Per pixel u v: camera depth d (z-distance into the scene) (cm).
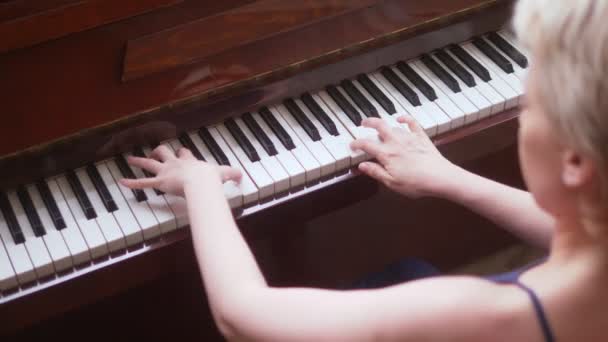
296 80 154
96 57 140
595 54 84
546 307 97
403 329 98
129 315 179
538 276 99
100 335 179
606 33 83
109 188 143
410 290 99
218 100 150
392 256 202
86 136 144
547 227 125
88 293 139
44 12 134
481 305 97
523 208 127
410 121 142
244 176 144
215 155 148
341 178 148
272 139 150
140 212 140
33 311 137
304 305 104
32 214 140
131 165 145
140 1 139
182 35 144
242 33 147
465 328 97
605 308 96
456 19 162
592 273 96
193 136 151
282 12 149
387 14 156
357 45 156
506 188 130
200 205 126
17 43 134
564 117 87
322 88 158
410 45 161
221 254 116
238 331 108
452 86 157
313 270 194
